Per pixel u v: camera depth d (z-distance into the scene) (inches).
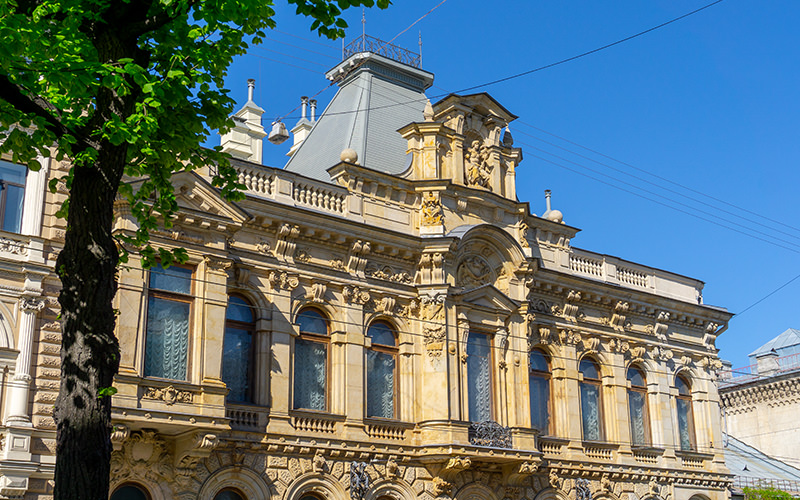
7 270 978.7
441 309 1306.6
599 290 1556.3
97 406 542.3
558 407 1473.9
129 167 668.1
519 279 1425.9
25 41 515.5
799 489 2164.1
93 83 547.2
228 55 649.0
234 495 1103.6
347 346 1235.9
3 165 1010.7
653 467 1567.4
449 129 1400.1
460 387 1309.1
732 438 2477.9
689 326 1729.8
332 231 1240.2
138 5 588.7
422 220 1349.7
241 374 1151.6
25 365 967.0
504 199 1438.2
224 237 1127.6
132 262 1043.9
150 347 1052.5
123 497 1017.5
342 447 1188.5
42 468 948.6
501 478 1344.7
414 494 1243.8
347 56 1603.1
